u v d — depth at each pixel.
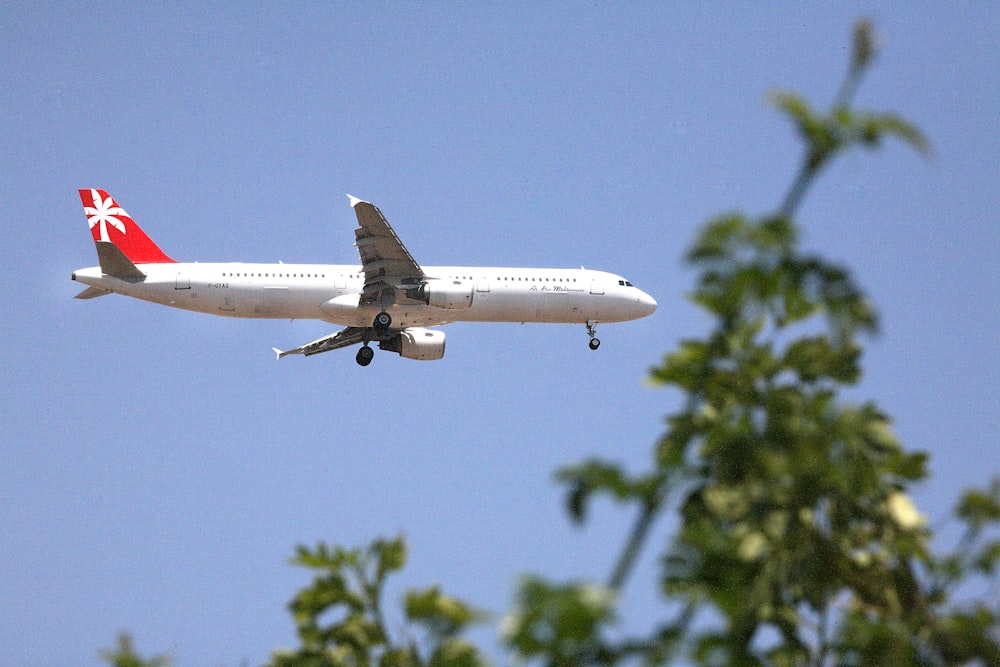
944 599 21.27
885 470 21.02
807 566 20.75
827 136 17.22
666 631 18.52
